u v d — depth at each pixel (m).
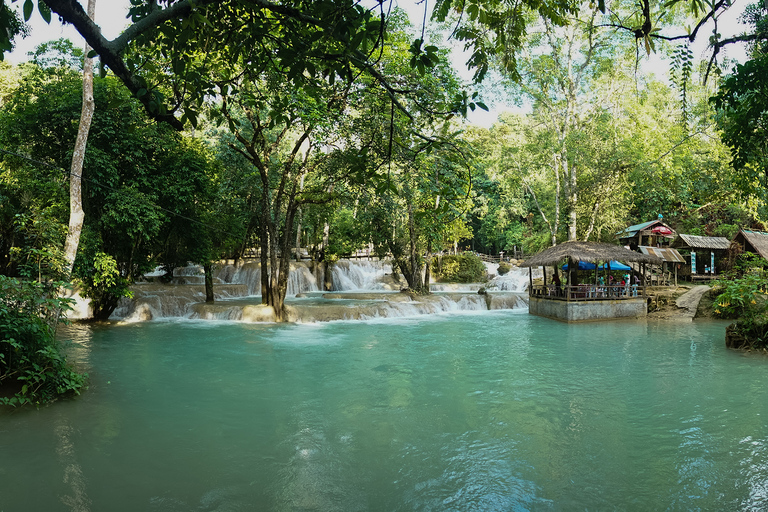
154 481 6.16
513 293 29.19
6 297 8.74
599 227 29.25
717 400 9.67
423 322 21.23
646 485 6.12
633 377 11.56
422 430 8.03
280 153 29.23
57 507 5.48
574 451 7.18
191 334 17.12
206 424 8.23
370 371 12.05
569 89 26.11
